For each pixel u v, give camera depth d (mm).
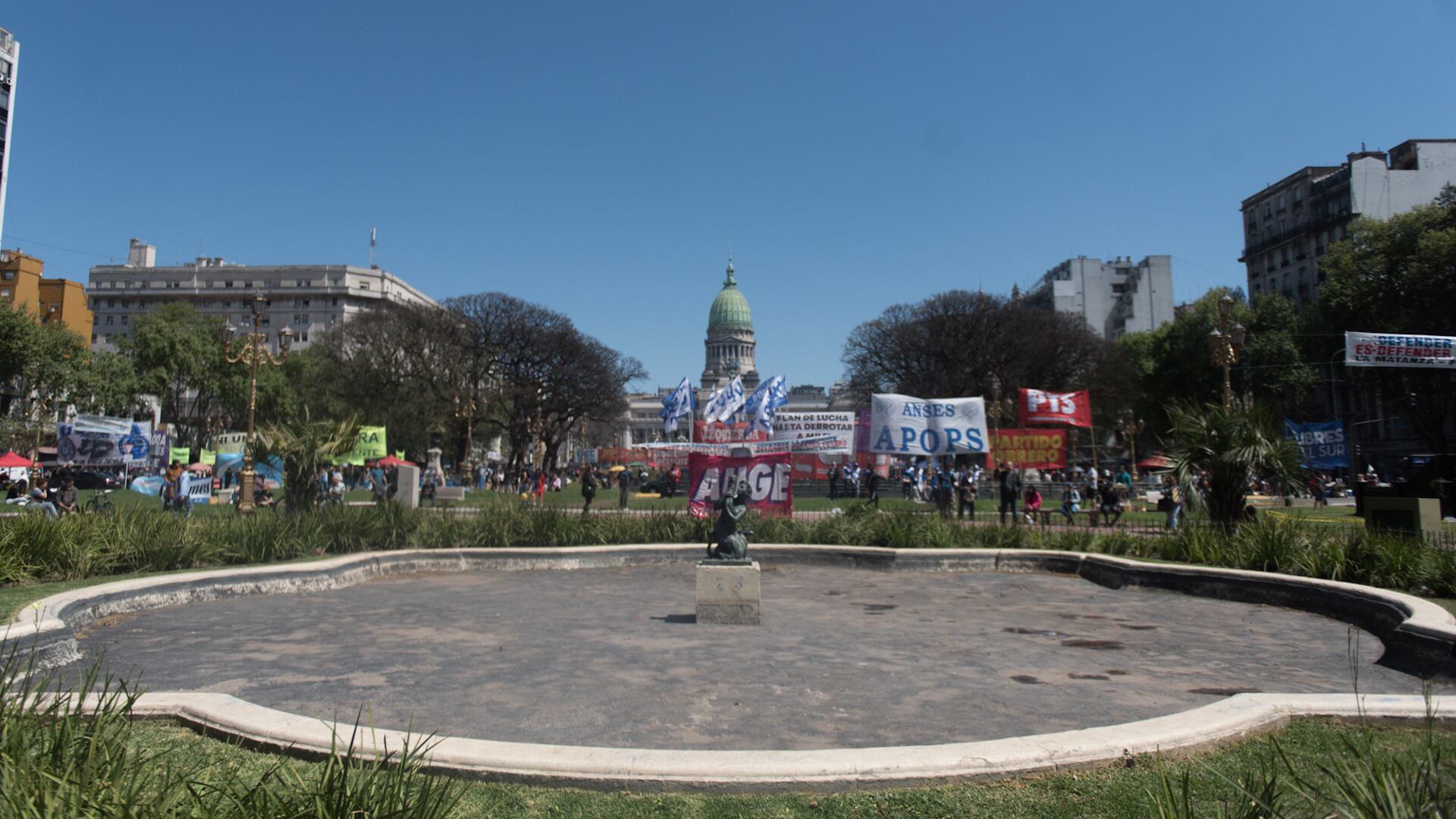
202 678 7168
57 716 4316
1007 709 6316
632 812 4051
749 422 41062
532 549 15977
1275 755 4727
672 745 5430
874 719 6047
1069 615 10844
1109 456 68812
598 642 8883
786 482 20828
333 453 18859
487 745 4699
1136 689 6969
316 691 6746
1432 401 47344
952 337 61125
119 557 12906
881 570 15883
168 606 11102
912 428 27938
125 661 7805
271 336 119812
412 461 66562
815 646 8734
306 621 10125
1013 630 9742
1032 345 59438
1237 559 13539
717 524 10492
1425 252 43500
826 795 4270
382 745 4703
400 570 15164
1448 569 11164
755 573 10094
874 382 67625
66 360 56906
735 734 5660
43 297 84625
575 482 78375
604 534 18469
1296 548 13086
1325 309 51062
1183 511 16547
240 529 15016
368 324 62812
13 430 52750
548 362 67938
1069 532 18422
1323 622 10289
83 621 9570
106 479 48875
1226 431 16312
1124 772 4523
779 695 6711
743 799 4227
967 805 4121
